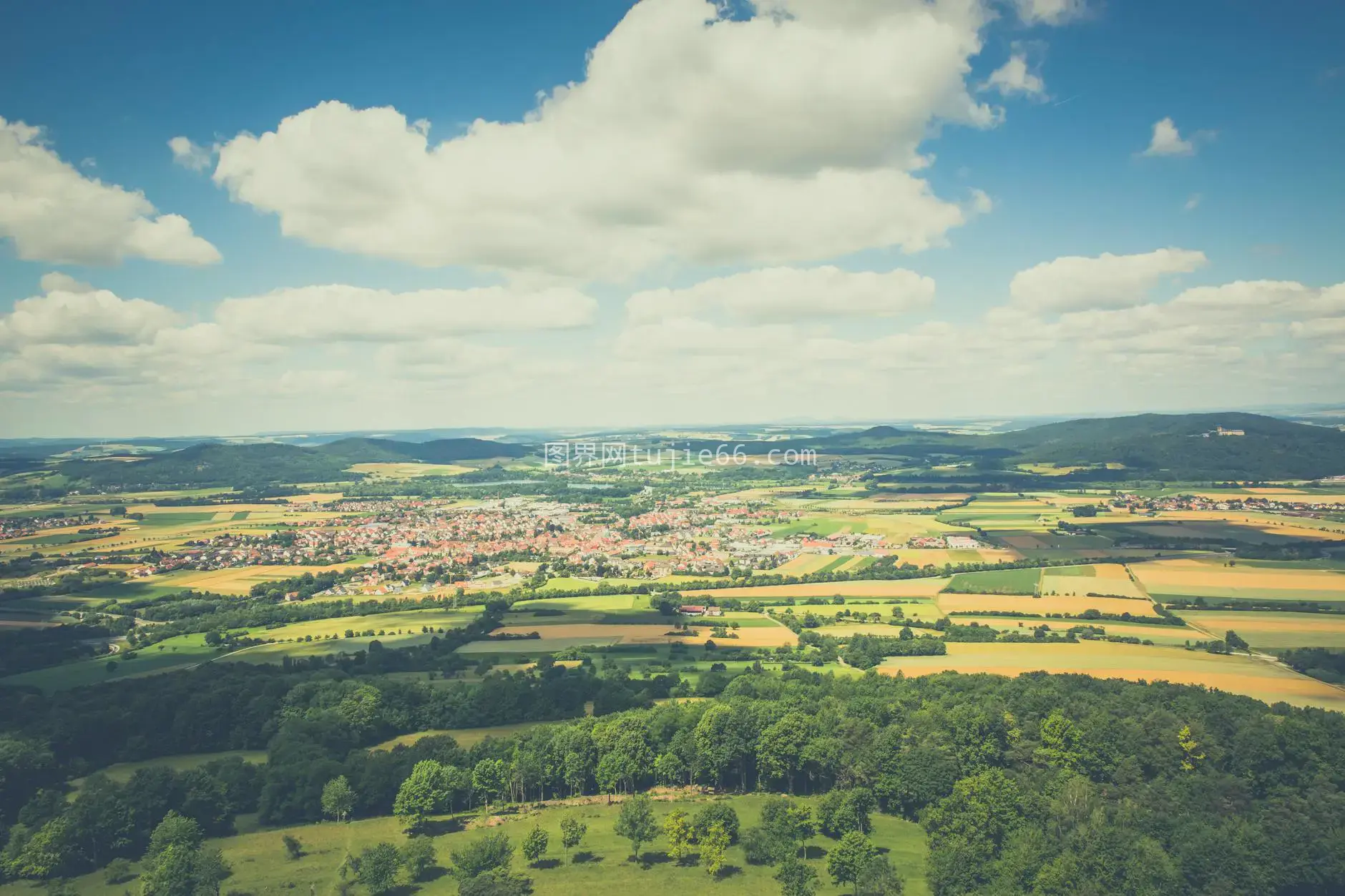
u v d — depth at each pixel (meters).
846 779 150.38
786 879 118.69
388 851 121.75
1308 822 123.19
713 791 160.00
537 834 129.12
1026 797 135.12
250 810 149.75
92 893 123.12
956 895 115.19
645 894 119.62
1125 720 157.25
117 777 160.75
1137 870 114.94
